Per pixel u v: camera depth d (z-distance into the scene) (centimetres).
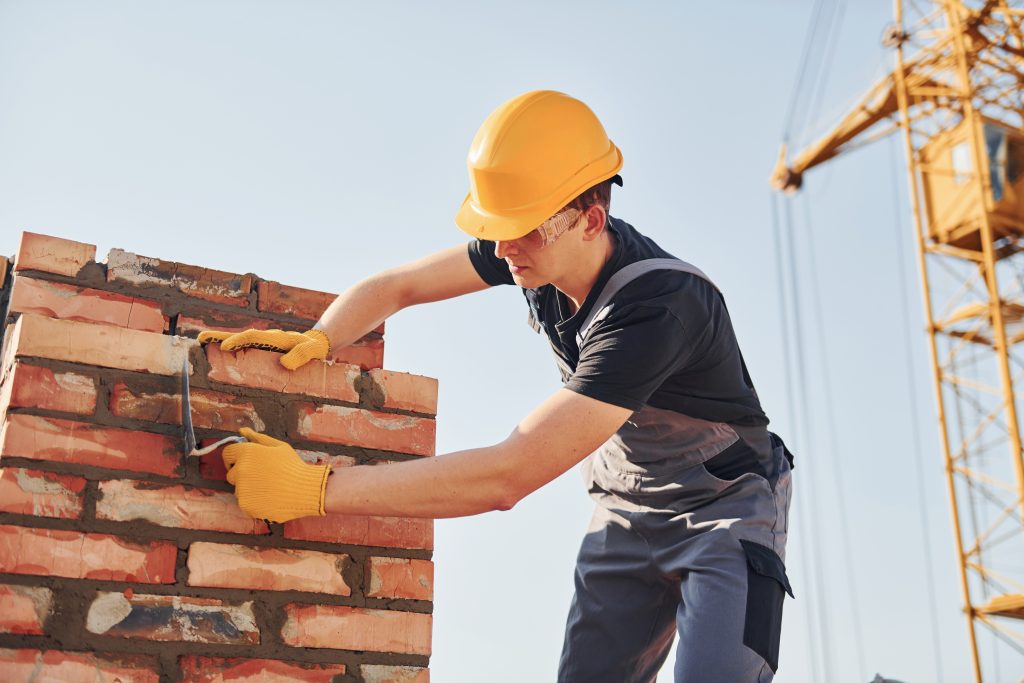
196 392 223
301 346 235
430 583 238
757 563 230
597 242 227
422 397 252
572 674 259
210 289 251
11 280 241
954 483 1387
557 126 224
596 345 215
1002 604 1302
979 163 1430
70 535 201
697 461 242
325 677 219
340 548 230
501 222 219
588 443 207
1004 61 1511
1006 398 1373
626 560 255
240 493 205
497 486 206
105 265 238
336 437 237
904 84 1572
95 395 211
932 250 1499
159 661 203
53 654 193
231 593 214
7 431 200
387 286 252
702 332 222
